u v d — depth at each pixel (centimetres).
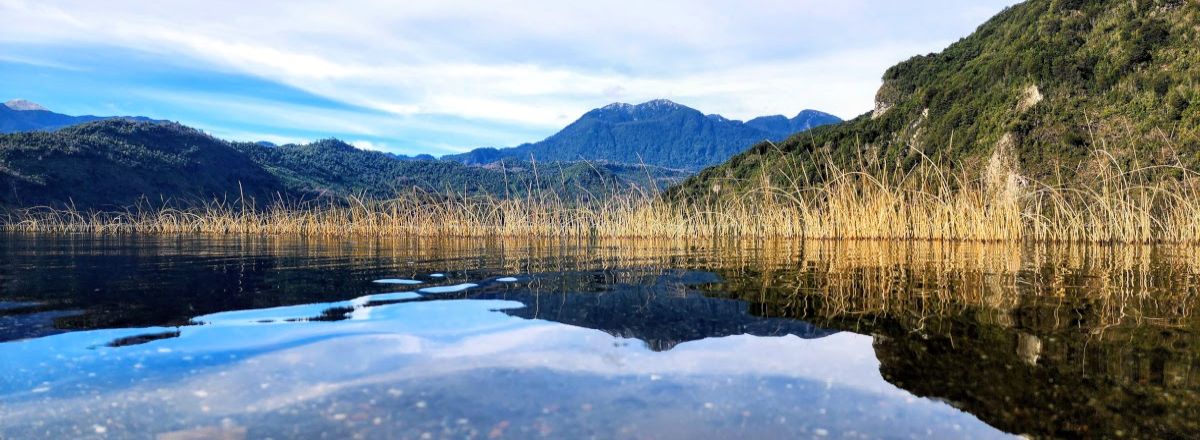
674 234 1856
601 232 1944
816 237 1662
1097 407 190
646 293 453
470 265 733
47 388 201
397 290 472
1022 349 266
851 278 566
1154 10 3591
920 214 1539
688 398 195
